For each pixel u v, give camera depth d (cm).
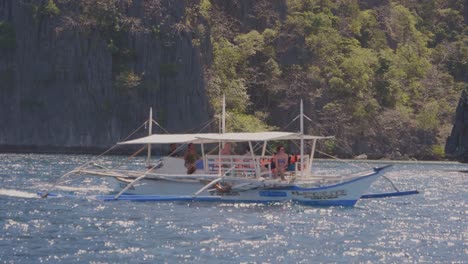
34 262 6850
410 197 11956
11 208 9594
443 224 9131
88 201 10331
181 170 10694
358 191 10138
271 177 10225
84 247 7419
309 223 8850
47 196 10788
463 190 13788
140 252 7244
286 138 10338
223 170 10388
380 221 9162
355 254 7344
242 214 9350
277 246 7588
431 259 7219
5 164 17988
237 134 10600
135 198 10431
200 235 8025
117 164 18512
